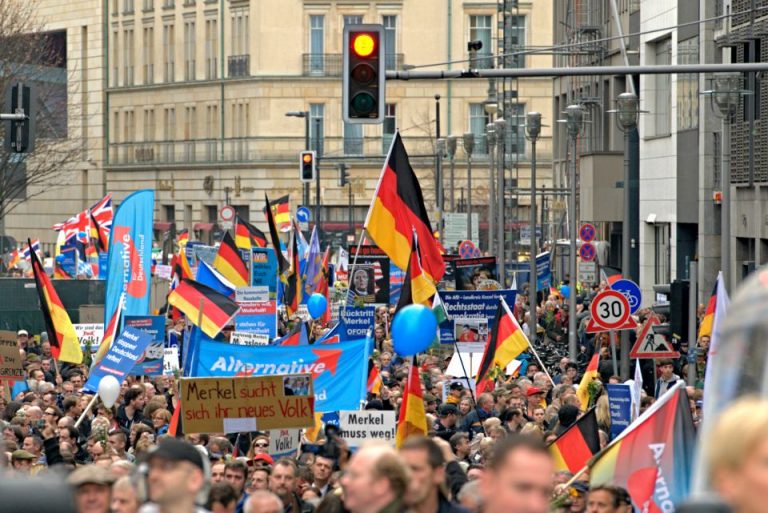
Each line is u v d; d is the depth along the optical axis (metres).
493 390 50.72
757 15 83.81
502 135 106.44
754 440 9.96
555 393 46.50
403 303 48.97
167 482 15.17
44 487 9.52
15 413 44.44
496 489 13.07
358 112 40.22
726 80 59.84
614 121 120.62
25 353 71.81
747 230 89.06
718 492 10.10
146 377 59.41
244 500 28.73
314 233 83.25
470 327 61.16
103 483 17.19
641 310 80.44
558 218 153.75
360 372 42.41
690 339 50.88
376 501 14.63
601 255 123.25
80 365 65.12
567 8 142.88
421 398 33.81
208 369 42.50
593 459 24.84
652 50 111.62
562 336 94.12
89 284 106.94
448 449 26.47
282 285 77.81
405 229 52.03
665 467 24.69
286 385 34.94
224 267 80.00
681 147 103.56
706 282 98.06
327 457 32.41
